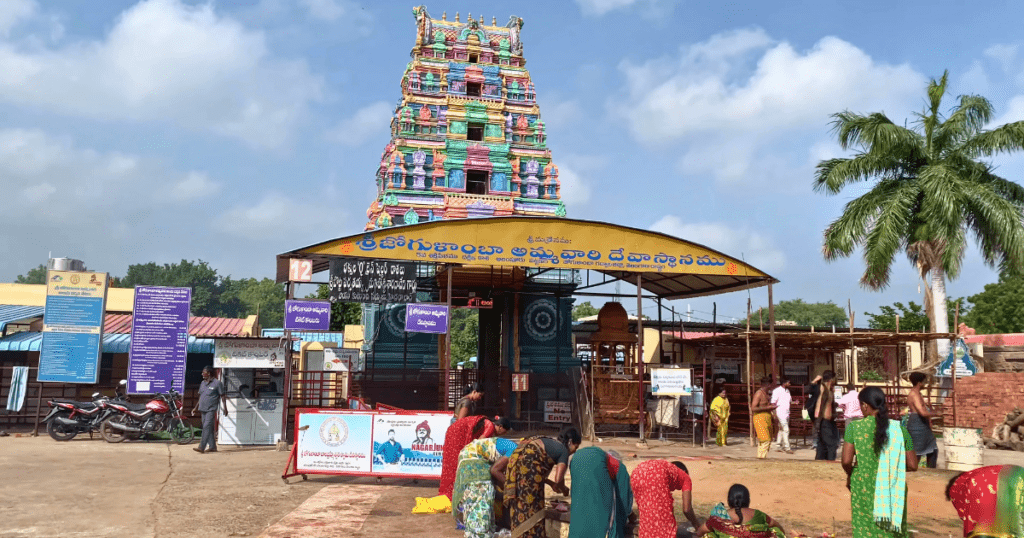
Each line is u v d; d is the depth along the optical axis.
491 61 31.95
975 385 21.84
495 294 26.23
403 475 10.89
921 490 10.37
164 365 17.20
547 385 23.86
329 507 9.38
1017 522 5.04
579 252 18.73
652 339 27.94
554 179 30.52
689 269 19.34
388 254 17.45
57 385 19.64
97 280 17.53
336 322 36.50
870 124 25.77
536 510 6.71
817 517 9.04
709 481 11.27
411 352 24.86
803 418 18.86
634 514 7.53
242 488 10.63
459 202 28.88
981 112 26.11
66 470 11.81
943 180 24.39
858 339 20.64
